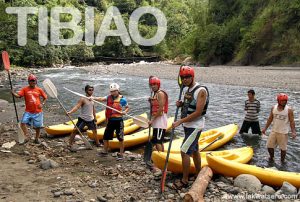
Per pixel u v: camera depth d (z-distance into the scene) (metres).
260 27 35.69
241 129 9.05
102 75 30.58
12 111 12.47
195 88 4.76
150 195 4.76
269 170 5.36
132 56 57.25
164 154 5.52
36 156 6.75
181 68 4.82
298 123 10.24
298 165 6.80
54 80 26.48
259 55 35.62
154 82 6.13
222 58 40.53
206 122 10.75
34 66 42.41
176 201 4.56
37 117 7.71
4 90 20.17
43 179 5.43
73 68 40.72
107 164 6.40
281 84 19.70
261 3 39.38
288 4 33.62
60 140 8.42
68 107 13.70
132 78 27.28
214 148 7.85
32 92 7.66
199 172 5.09
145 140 8.26
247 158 6.62
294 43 32.41
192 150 4.91
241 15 40.44
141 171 5.88
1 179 5.40
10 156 6.72
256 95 16.19
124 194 4.80
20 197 4.69
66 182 5.28
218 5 44.31
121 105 6.98
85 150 7.46
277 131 6.85
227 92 17.47
